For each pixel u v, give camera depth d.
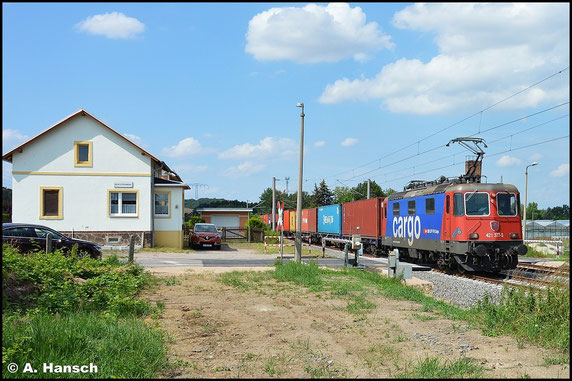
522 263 23.92
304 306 11.12
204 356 7.16
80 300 9.71
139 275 14.70
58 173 29.11
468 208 19.06
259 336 8.34
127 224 29.67
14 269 10.26
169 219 31.64
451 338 8.13
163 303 11.09
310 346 7.71
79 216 29.23
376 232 28.89
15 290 9.46
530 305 8.93
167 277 15.61
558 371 6.33
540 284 12.06
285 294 12.80
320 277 16.02
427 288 14.61
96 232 29.36
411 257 24.55
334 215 38.38
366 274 16.95
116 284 11.88
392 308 10.91
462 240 18.94
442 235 20.12
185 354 7.24
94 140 29.48
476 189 19.20
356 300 11.70
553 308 8.44
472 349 7.47
